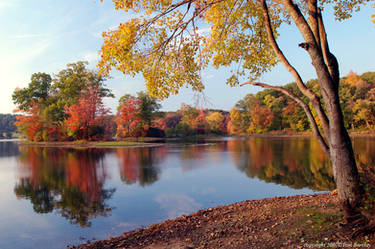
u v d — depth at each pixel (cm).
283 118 6600
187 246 443
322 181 1052
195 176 1249
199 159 1947
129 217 676
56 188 1070
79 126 4334
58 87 5053
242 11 641
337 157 373
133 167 1612
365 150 1872
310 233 392
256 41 664
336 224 394
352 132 4572
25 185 1144
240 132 7356
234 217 580
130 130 5544
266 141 4050
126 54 557
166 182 1123
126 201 834
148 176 1287
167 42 585
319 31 416
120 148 3306
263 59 671
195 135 7019
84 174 1397
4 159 2278
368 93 5069
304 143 3281
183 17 552
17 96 5219
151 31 583
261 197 839
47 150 3222
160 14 541
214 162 1744
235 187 990
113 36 551
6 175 1414
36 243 533
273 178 1148
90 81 4806
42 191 1022
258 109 6700
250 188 968
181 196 877
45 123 4816
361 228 338
